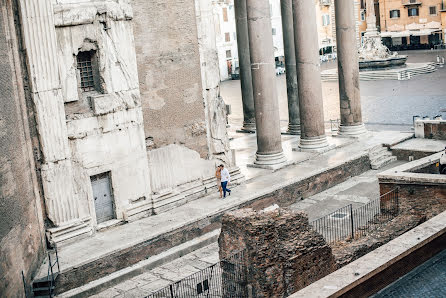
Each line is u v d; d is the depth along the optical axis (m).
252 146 36.97
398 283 15.04
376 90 59.38
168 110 26.11
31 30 21.53
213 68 27.53
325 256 17.67
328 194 29.66
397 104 50.25
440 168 24.72
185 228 24.00
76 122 22.94
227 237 17.45
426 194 22.12
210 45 27.34
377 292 14.62
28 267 19.66
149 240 22.78
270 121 30.66
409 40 99.12
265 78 30.28
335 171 30.94
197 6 26.86
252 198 26.66
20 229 19.05
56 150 22.28
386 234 19.78
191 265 22.34
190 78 26.83
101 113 23.58
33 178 21.44
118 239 22.72
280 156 31.12
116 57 24.03
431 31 94.25
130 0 24.47
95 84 24.02
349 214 26.00
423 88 57.28
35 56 21.66
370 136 36.59
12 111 19.56
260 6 29.61
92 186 23.77
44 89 21.91
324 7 95.31
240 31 40.38
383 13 99.44
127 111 24.48
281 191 28.03
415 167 23.89
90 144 23.38
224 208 25.55
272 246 16.83
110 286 21.08
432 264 15.97
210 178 27.64
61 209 22.52
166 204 25.64
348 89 35.81
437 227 16.69
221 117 27.86
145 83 25.28
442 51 89.31
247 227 16.78
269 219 17.03
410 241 15.87
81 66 23.61
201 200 26.75
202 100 27.36
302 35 32.34
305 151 33.38
